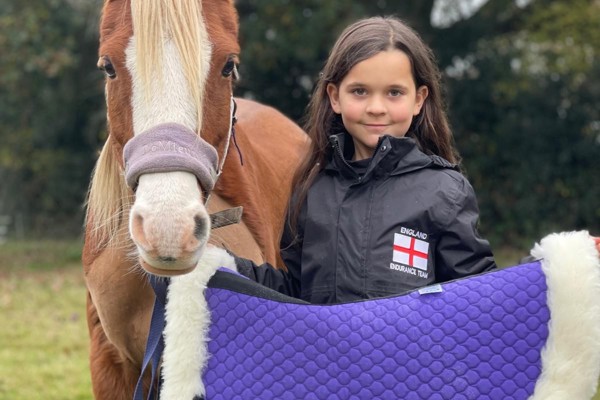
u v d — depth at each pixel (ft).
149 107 5.78
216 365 5.75
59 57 29.86
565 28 32.50
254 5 31.65
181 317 5.74
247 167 8.67
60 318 19.99
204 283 5.78
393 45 6.52
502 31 34.32
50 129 35.42
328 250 6.31
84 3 31.01
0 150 34.17
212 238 7.17
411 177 6.28
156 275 5.74
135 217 5.35
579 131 34.35
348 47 6.60
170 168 5.49
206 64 6.09
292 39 30.89
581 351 5.47
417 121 7.03
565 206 34.88
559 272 5.50
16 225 38.42
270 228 8.81
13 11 30.14
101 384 7.78
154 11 5.85
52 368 15.16
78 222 38.45
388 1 33.30
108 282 7.16
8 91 32.22
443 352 5.54
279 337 5.69
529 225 34.68
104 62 6.11
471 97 34.40
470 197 6.27
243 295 5.78
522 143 34.81
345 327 5.64
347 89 6.62
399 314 5.63
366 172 6.29
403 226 6.14
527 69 33.58
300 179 6.84
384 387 5.56
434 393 5.53
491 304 5.58
